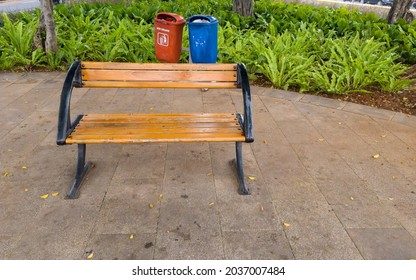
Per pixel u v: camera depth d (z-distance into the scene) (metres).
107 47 5.72
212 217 2.48
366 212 2.59
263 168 3.11
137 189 2.77
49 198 2.64
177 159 3.22
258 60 5.32
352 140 3.67
